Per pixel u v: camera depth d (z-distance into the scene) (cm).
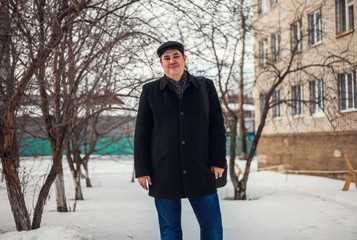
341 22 1374
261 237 516
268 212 752
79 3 485
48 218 703
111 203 997
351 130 1330
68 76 554
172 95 289
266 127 2020
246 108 2786
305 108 1619
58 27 482
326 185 1241
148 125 294
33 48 495
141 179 288
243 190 1019
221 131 293
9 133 499
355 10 1279
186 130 283
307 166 1625
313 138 1573
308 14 1514
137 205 944
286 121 1788
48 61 502
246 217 693
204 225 288
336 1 1386
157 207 295
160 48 289
